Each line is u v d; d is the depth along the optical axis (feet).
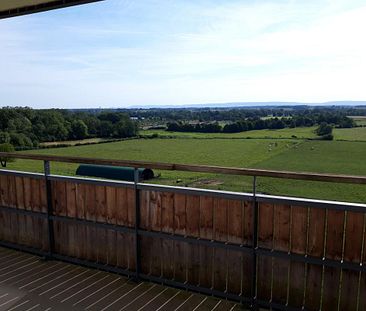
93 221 9.50
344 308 6.78
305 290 7.09
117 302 7.89
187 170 7.77
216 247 7.84
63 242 10.18
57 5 10.07
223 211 7.73
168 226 8.45
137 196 8.73
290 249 7.14
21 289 8.55
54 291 8.45
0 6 10.60
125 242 9.10
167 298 8.04
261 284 7.51
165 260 8.61
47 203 10.13
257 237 7.43
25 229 10.84
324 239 6.80
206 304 7.75
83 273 9.43
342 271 6.71
